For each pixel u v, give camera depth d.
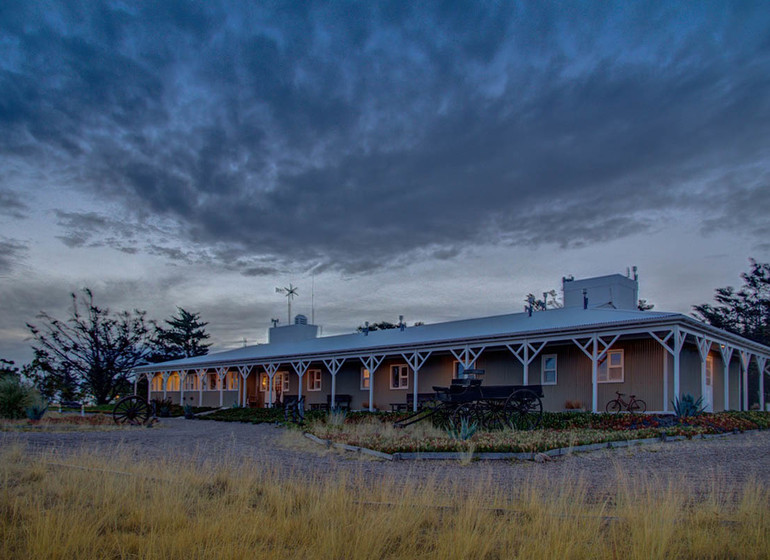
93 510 6.95
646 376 20.52
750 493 7.07
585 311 23.47
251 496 7.86
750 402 39.25
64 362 52.56
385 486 8.03
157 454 12.74
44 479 8.33
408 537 6.06
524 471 10.60
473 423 16.09
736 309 43.97
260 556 5.44
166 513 6.61
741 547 5.46
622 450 12.71
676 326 18.03
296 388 35.25
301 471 10.75
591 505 7.38
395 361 29.38
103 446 14.10
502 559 5.45
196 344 69.81
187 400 42.47
